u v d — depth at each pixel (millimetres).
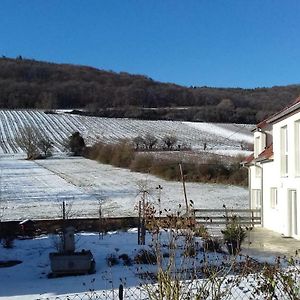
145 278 9688
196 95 117812
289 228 20469
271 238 19969
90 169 57938
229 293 6973
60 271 13344
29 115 95562
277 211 22062
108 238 19375
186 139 74938
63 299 10281
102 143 69938
